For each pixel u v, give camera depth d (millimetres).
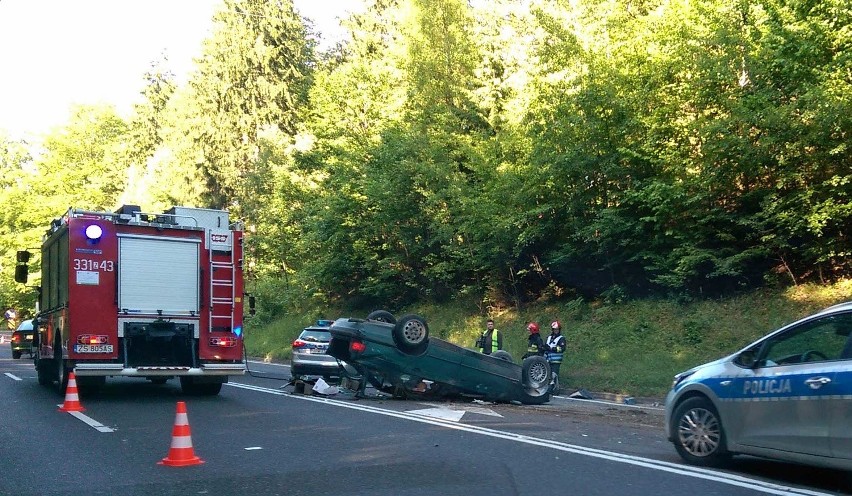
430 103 30141
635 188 21250
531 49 26766
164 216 15320
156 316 14844
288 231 38812
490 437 10203
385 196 29359
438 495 7004
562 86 22297
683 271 19844
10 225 54469
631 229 21625
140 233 14922
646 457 8898
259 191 42031
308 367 18422
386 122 31375
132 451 9250
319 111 36125
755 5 19172
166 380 19984
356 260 33000
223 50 47344
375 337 14406
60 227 15320
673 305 20828
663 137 20641
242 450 9266
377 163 30391
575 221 22953
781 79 18312
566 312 23969
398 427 11125
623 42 22750
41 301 17609
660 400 16141
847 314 7426
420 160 28641
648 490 7172
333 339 14852
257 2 47875
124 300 14641
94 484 7523
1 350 39125
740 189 19891
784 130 17688
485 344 18594
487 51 31359
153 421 11781
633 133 21359
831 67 16656
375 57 39406
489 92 29828
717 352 18016
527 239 24109
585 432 11000
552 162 22156
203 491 7203
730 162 18844
